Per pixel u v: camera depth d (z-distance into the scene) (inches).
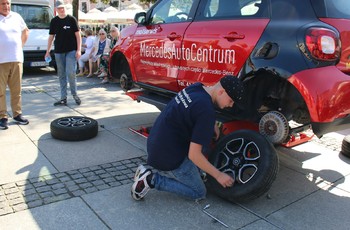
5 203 119.1
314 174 151.2
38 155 159.6
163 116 116.5
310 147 182.4
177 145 115.3
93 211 116.8
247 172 128.9
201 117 107.5
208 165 112.6
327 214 120.8
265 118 125.7
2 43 187.2
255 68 130.4
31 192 127.0
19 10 407.8
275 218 117.2
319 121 114.7
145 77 193.8
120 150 169.3
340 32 117.7
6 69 191.6
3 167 146.3
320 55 114.7
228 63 141.3
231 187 121.0
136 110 244.1
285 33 123.1
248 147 124.8
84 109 243.0
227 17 147.3
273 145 124.6
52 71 438.6
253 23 134.7
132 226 110.0
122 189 132.1
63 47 240.5
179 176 119.6
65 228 107.5
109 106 253.6
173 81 171.8
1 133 187.8
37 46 398.3
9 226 107.1
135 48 198.4
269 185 116.8
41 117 220.5
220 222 113.6
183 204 123.3
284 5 128.0
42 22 419.2
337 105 114.2
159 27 182.7
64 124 184.9
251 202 126.2
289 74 120.1
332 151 177.5
